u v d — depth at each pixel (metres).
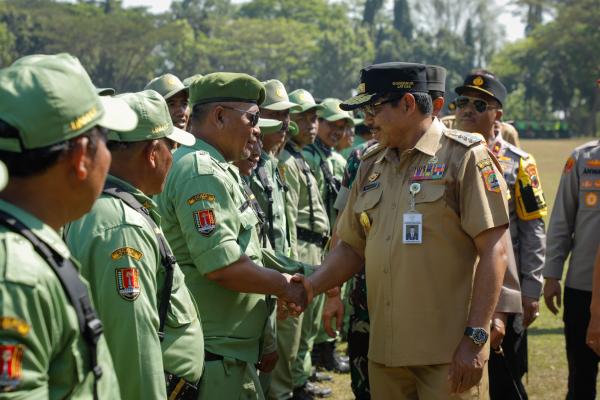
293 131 6.50
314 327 6.08
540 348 7.39
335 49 87.62
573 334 5.22
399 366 3.45
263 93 3.95
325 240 6.80
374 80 3.51
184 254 3.63
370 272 3.56
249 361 3.77
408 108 3.49
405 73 3.49
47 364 1.91
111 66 73.56
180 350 3.10
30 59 2.06
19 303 1.83
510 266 4.28
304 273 3.98
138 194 2.99
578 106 82.75
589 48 78.44
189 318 3.16
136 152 3.01
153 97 3.09
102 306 2.71
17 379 1.81
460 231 3.41
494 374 4.80
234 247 3.54
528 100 89.12
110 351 2.72
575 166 5.27
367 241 3.62
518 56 85.62
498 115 5.09
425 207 3.40
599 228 5.11
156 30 73.38
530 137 77.31
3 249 1.86
